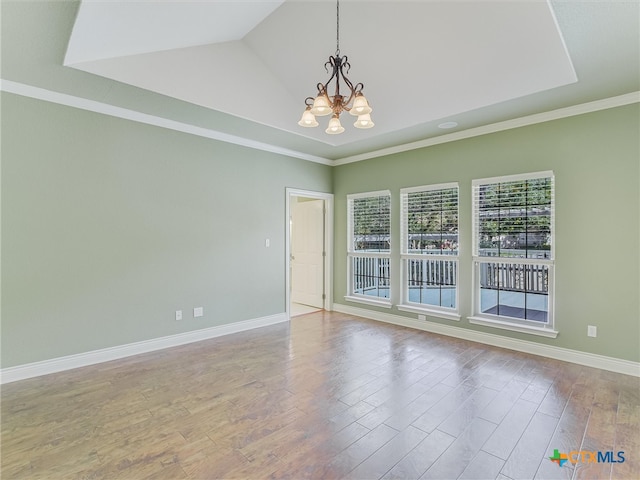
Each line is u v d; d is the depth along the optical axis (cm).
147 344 376
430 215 460
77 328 331
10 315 297
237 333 448
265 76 377
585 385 288
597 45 236
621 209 316
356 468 187
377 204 525
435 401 262
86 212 335
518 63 286
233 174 449
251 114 373
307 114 243
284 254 513
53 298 317
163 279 388
